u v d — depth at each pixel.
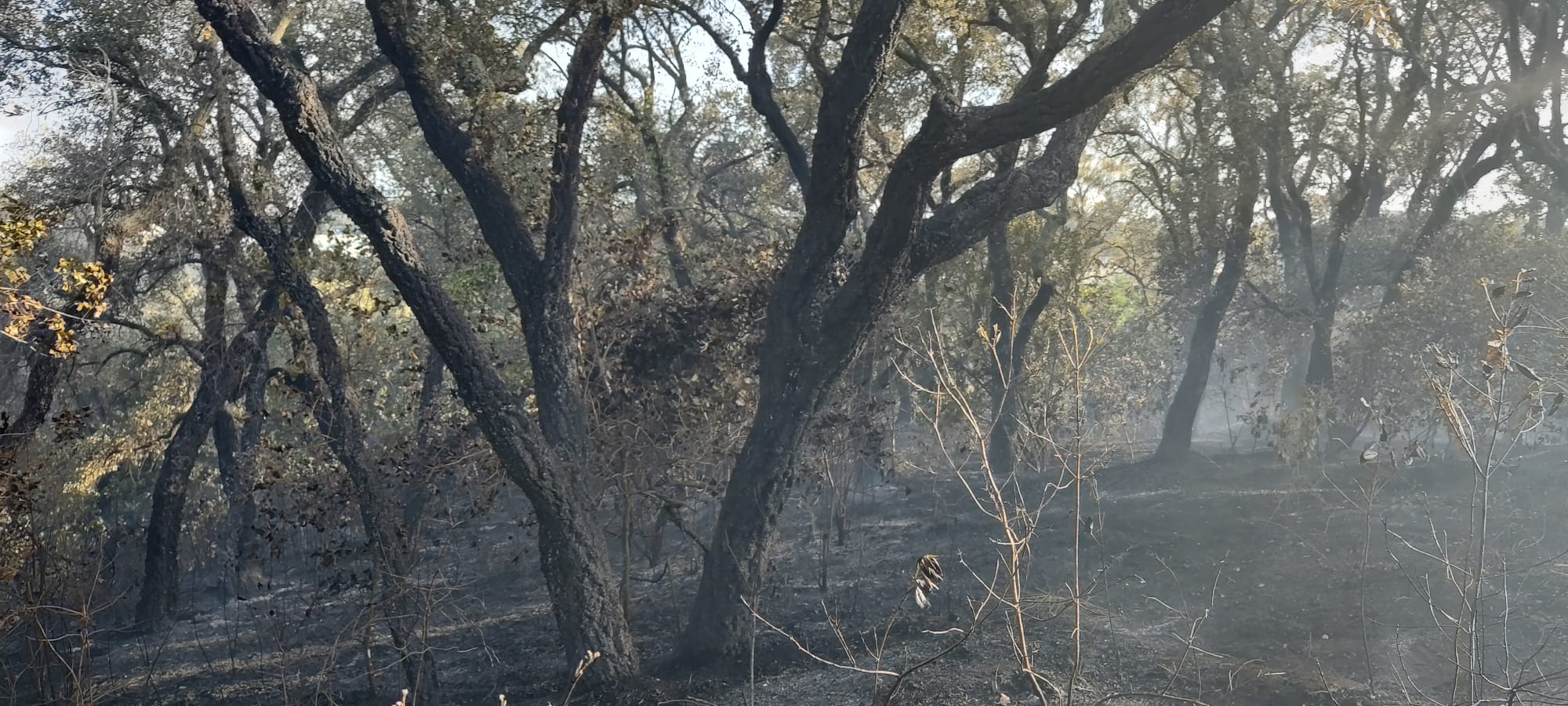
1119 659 9.29
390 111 19.55
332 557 12.34
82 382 20.28
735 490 10.85
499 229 10.72
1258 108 18.42
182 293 21.30
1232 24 18.23
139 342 20.61
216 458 24.52
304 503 13.41
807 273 10.73
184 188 14.38
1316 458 15.10
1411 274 19.44
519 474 10.14
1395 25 18.11
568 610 10.26
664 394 12.55
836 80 9.95
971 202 10.96
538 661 12.14
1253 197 19.86
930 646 10.35
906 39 15.50
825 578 13.30
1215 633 10.02
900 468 18.64
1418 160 19.86
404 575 11.14
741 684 10.02
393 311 19.55
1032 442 14.40
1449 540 11.59
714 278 14.00
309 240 16.05
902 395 20.30
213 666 13.84
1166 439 20.81
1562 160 18.31
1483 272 17.58
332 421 11.41
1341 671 8.70
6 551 10.38
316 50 17.28
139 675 13.60
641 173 17.91
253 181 12.32
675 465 12.66
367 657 11.26
